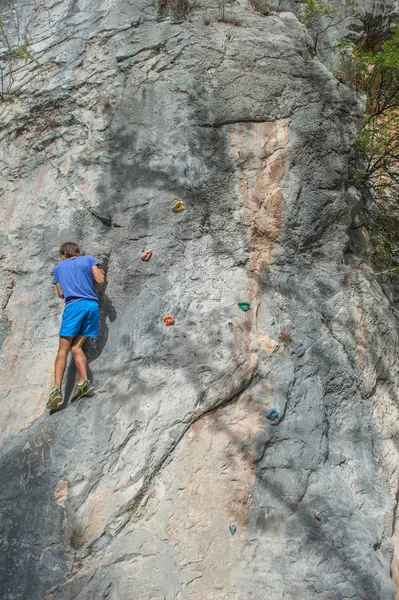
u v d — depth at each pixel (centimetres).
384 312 538
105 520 388
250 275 493
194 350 452
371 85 665
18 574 370
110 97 559
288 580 388
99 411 425
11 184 561
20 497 394
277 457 429
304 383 462
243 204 514
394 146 606
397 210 647
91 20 627
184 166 518
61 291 454
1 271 514
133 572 373
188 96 541
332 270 530
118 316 472
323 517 412
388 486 457
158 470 412
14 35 656
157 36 582
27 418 436
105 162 532
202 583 379
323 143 548
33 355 469
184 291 477
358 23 769
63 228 515
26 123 580
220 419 436
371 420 487
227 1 619
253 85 549
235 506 408
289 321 484
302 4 720
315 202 532
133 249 496
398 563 430
